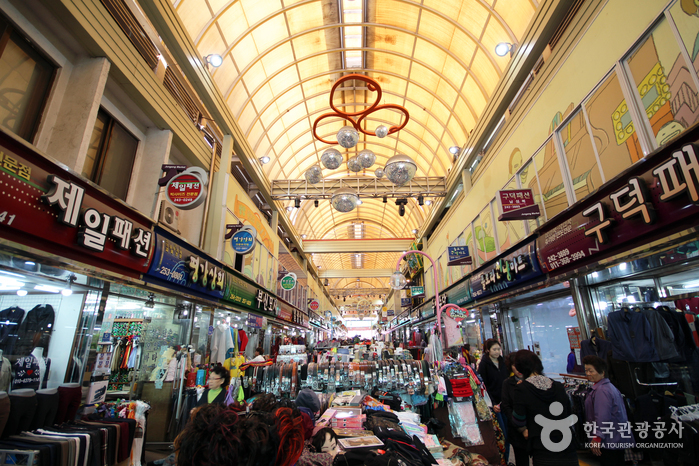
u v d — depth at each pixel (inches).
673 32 135.3
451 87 410.6
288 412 50.6
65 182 116.6
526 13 274.4
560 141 219.0
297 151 580.7
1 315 130.3
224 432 40.4
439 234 575.5
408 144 602.5
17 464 88.1
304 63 410.3
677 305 150.2
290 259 649.0
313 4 338.6
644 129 151.3
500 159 315.6
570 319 224.7
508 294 275.7
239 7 302.4
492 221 332.8
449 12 332.5
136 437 134.7
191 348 231.5
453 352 223.6
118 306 198.8
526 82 277.6
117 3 182.2
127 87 195.2
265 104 422.6
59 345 139.6
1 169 96.6
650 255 136.9
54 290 141.3
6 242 99.7
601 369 116.3
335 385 128.6
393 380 126.6
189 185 211.2
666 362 144.7
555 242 199.3
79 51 168.2
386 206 927.0
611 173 171.0
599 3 181.3
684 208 114.6
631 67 159.8
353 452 70.6
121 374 204.8
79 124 158.1
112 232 141.7
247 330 370.9
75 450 99.9
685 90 130.6
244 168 417.1
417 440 82.7
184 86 266.1
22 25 143.5
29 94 150.3
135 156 225.9
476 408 117.1
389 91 480.7
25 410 104.6
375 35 388.5
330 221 1089.4
